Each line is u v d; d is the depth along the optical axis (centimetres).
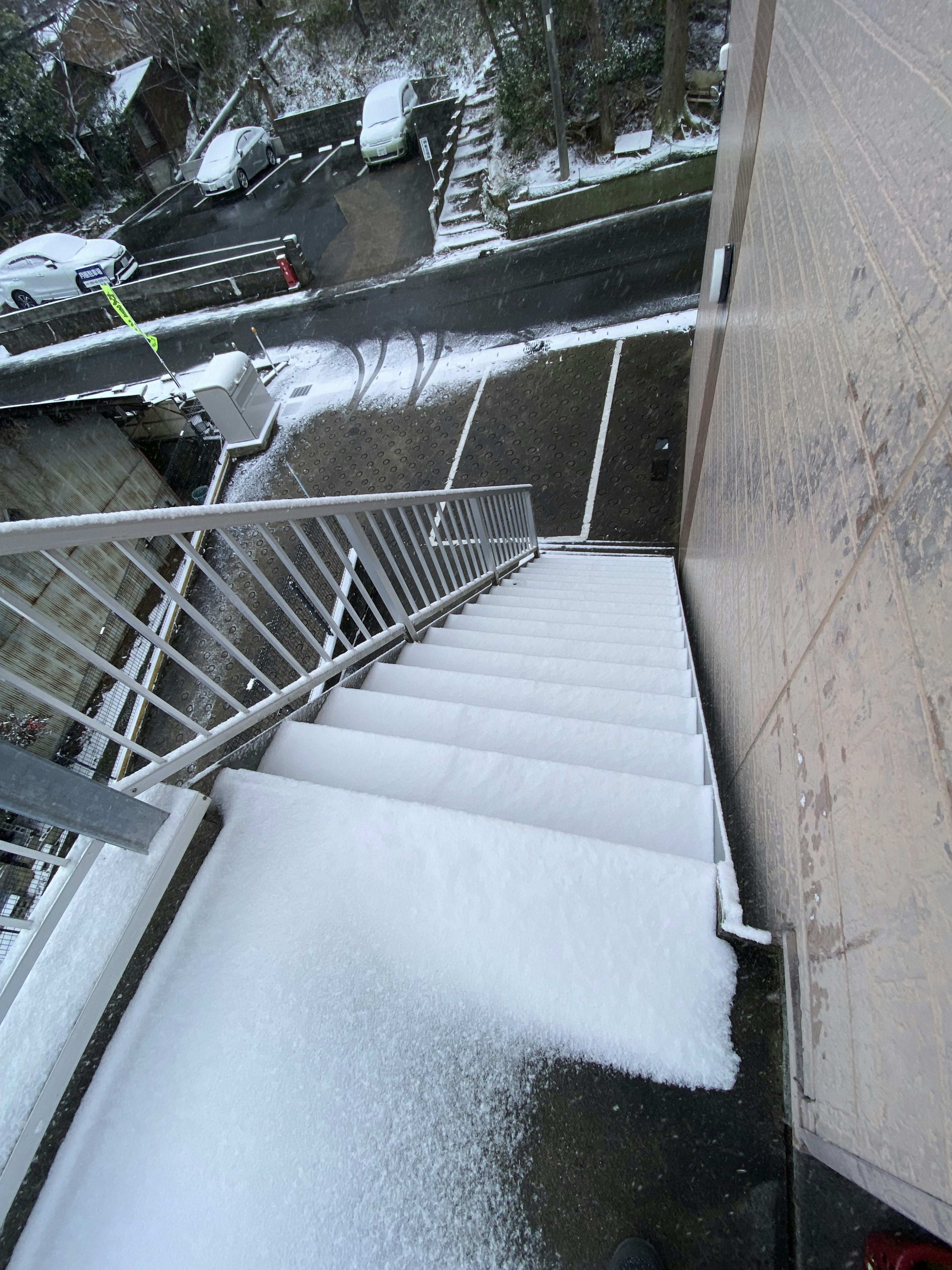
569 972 130
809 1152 101
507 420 806
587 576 502
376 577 248
